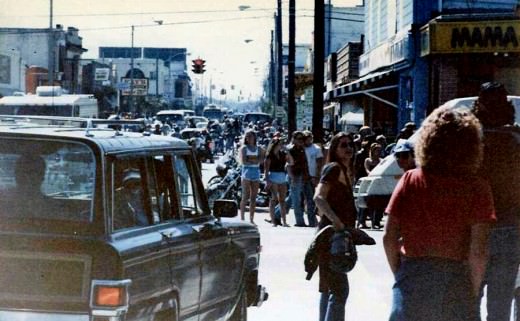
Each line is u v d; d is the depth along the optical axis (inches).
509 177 331.6
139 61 6801.2
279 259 686.5
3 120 352.2
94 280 278.5
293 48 1963.6
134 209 311.1
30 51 4256.9
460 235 260.5
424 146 263.7
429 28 1245.1
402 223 264.5
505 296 336.8
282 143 944.9
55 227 288.0
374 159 982.4
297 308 515.5
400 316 261.4
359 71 1990.7
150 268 302.7
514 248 333.7
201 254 351.9
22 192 294.8
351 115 2042.3
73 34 4648.1
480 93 338.3
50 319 277.6
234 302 395.9
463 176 262.1
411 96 1385.3
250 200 930.1
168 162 346.0
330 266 394.9
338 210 395.9
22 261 280.1
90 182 294.5
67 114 1903.3
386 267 653.3
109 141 309.1
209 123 3083.2
